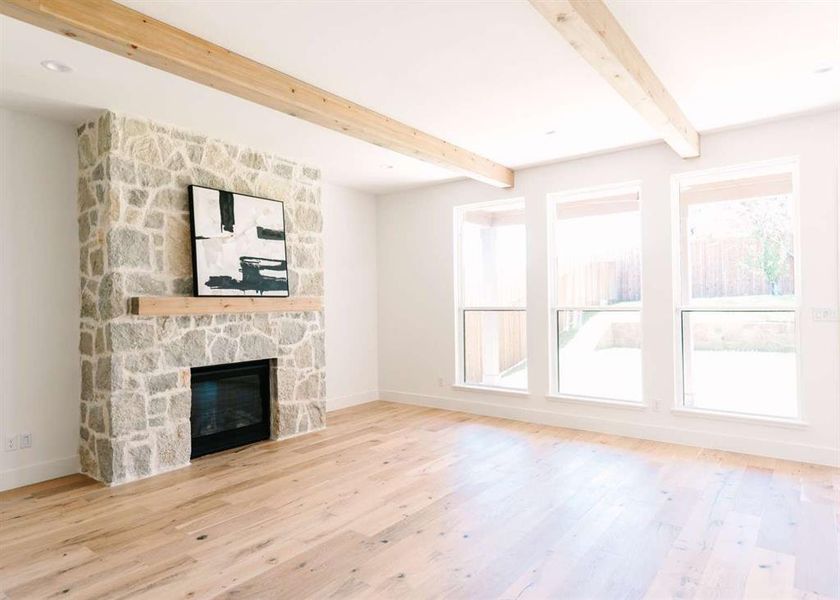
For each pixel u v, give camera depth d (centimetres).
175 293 396
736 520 289
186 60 261
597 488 341
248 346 446
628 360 486
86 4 223
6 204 360
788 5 239
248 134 421
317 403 507
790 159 396
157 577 236
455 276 595
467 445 447
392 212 646
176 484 357
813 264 385
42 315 375
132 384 368
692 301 451
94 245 375
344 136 427
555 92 341
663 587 224
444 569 240
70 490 348
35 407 370
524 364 553
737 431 417
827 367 380
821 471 367
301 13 244
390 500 324
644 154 462
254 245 445
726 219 435
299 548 262
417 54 287
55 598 220
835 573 233
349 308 622
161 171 389
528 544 264
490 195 563
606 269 499
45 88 326
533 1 204
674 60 296
